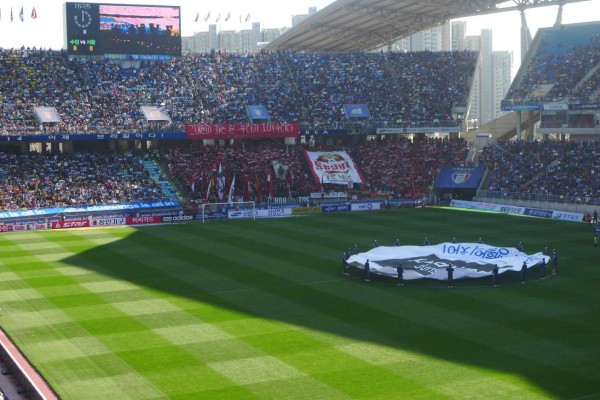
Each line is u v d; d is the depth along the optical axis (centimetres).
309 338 4719
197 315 5312
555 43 13862
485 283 6244
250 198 11706
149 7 13112
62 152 12019
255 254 7762
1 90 12081
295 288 6144
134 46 13075
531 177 11669
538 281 6300
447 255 6875
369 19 13800
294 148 13062
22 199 10488
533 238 8638
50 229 9906
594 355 4334
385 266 6475
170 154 12381
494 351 4422
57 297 5894
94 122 12062
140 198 11150
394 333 4812
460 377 3988
